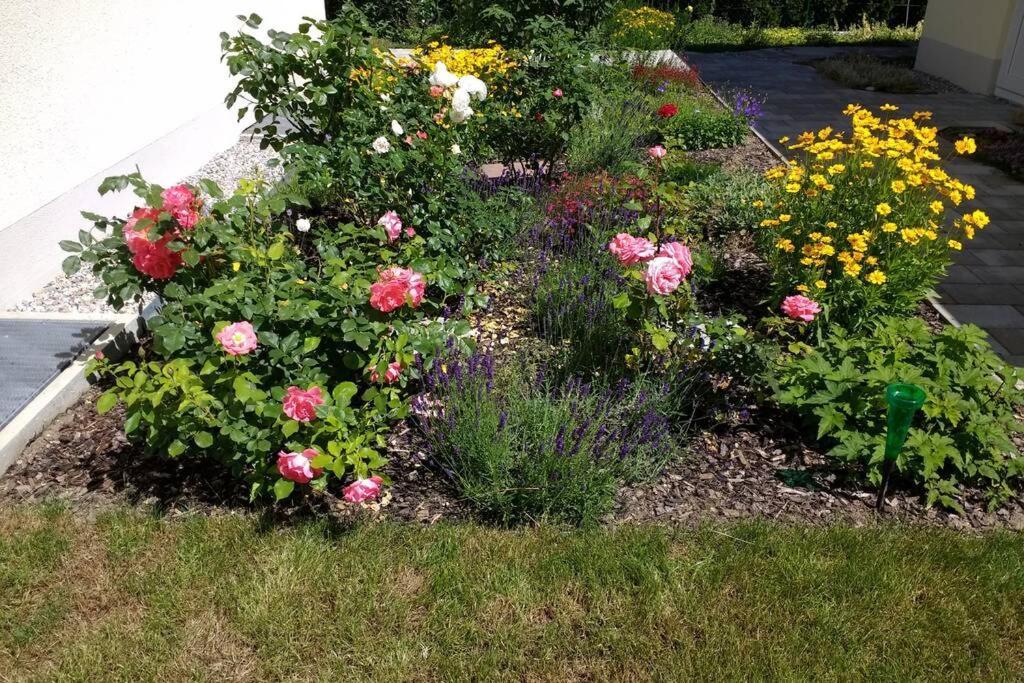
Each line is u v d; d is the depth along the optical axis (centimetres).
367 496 268
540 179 589
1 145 430
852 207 427
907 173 425
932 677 238
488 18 1064
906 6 1702
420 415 330
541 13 1052
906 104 1025
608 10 1094
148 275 339
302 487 309
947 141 838
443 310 412
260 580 267
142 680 233
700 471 325
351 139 460
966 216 404
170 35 632
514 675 238
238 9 780
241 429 282
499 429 308
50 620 252
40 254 468
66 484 311
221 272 334
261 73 452
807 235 427
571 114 601
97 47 523
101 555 277
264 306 296
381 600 262
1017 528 298
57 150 482
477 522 298
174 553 277
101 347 390
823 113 973
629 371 364
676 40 1353
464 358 341
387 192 454
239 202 342
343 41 468
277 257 321
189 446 301
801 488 315
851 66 1242
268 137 496
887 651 246
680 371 352
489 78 652
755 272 487
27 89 451
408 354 304
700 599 264
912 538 289
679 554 282
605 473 300
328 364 316
